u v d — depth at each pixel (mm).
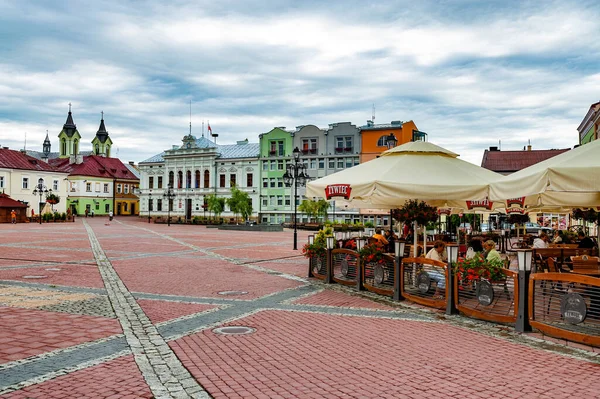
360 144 71562
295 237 28625
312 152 74500
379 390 6094
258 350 7746
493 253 11227
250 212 69375
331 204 71812
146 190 91812
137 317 10000
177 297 12422
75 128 115812
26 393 5840
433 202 16281
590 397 5898
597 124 33812
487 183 11195
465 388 6176
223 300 12039
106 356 7336
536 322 8703
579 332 8234
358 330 9078
